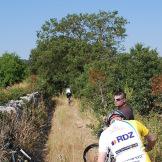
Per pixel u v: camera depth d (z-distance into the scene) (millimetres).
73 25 47594
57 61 40969
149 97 19875
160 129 12531
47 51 41344
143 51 21578
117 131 6223
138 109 19094
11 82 47250
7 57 47750
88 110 24328
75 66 40281
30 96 24609
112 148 6172
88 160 11844
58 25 46562
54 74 40250
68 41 43500
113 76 21672
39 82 35875
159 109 19906
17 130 14000
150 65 21172
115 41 48719
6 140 10969
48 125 21250
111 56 44531
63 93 38562
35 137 15328
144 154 6121
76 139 16906
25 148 13492
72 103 31703
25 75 47531
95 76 23047
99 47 42625
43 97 30656
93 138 16781
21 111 17609
